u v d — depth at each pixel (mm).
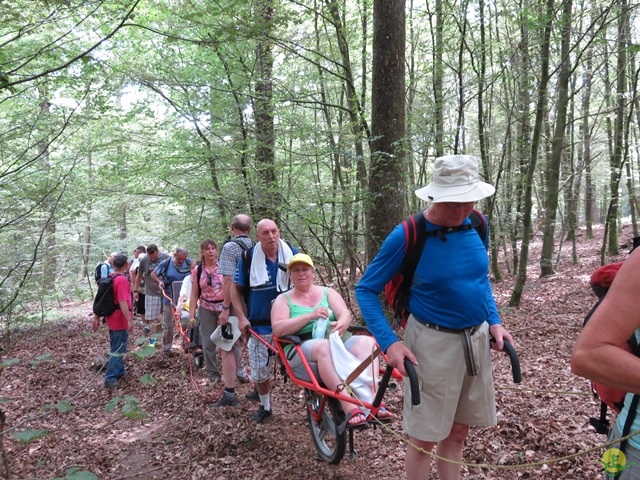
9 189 7105
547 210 12234
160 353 8508
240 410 5348
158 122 10328
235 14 6258
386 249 2713
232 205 9156
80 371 7789
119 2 4633
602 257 11516
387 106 6594
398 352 2553
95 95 7289
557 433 4102
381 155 6559
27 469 4465
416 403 2461
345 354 3623
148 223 19703
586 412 4469
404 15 6555
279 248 4973
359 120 7992
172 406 5992
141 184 10188
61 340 9898
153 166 9844
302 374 3922
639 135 16703
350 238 8047
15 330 9203
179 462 4445
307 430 4781
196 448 4621
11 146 7238
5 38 7152
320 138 8156
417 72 13094
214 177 9797
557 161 11617
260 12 6859
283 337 3986
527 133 12836
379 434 4492
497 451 3953
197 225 11141
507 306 9898
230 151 9477
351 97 8336
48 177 8094
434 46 11227
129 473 4375
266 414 5051
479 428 4352
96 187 10008
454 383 2697
